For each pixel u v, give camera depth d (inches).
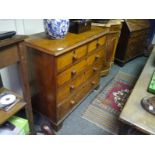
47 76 50.3
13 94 47.8
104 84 91.4
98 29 67.3
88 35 58.7
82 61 58.5
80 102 70.5
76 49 52.2
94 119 67.9
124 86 90.6
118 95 82.8
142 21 113.6
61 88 52.9
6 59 35.9
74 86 60.0
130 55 115.5
